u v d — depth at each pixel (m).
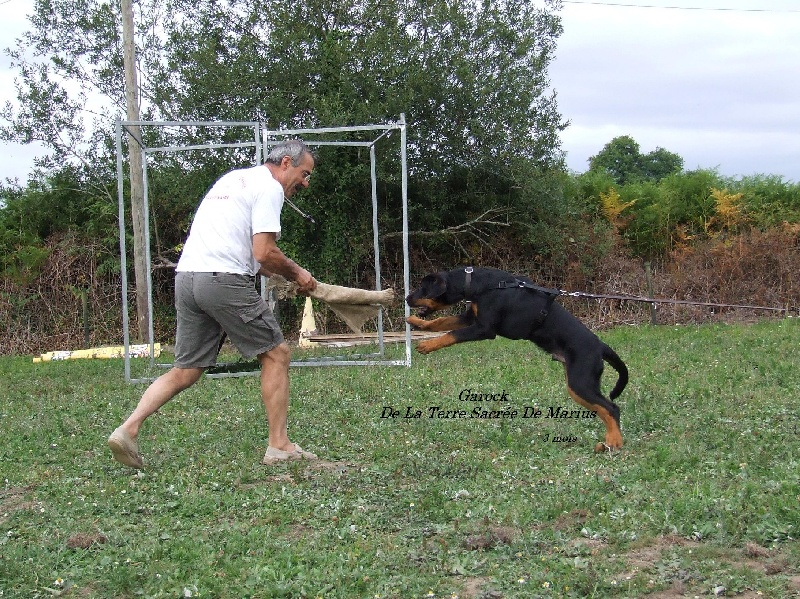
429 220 17.45
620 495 4.51
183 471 5.36
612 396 6.09
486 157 17.00
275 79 16.28
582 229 17.45
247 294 5.36
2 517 4.55
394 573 3.52
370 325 16.33
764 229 17.19
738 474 4.82
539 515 4.19
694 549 3.62
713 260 16.42
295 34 16.12
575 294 6.00
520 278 6.08
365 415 6.98
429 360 10.55
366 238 16.92
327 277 16.45
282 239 15.98
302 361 9.93
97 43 17.59
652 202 19.05
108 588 3.47
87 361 12.84
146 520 4.41
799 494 4.30
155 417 7.11
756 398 7.16
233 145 9.75
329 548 3.87
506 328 6.02
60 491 4.98
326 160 15.59
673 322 15.36
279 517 4.36
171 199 16.84
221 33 17.19
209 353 5.56
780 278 16.00
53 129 17.75
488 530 3.93
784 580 3.28
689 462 5.12
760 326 13.66
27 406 8.22
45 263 16.16
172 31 17.14
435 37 16.97
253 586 3.41
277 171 5.62
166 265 16.66
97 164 18.05
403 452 5.72
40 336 15.89
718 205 18.11
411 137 16.62
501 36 17.17
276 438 5.60
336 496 4.73
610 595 3.22
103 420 7.13
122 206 9.45
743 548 3.63
